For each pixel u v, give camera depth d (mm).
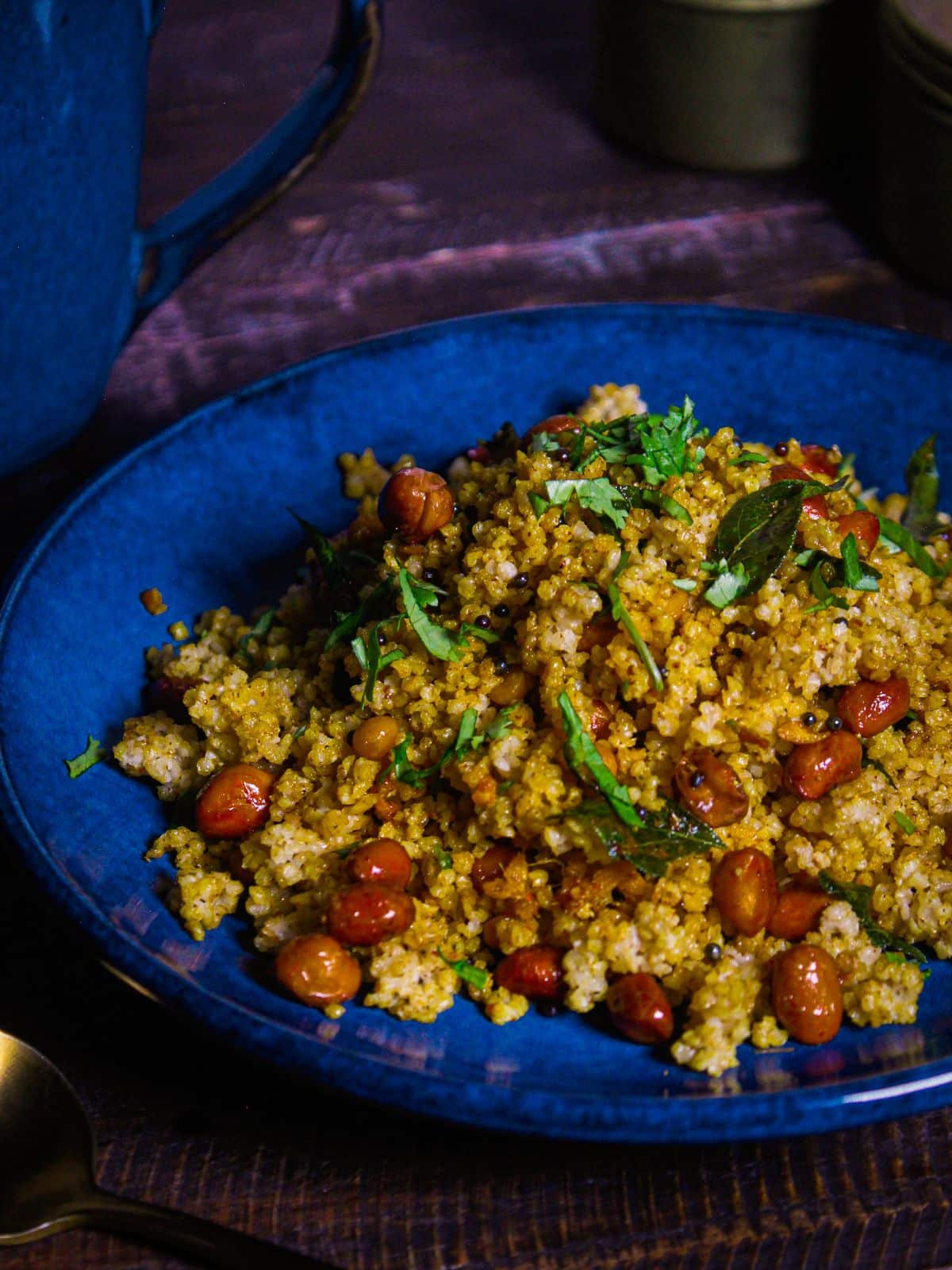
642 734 353
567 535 360
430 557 375
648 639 351
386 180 585
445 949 339
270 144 455
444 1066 312
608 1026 329
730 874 331
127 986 354
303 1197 329
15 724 354
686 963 331
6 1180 325
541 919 341
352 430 432
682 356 437
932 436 429
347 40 442
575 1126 297
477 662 362
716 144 576
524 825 339
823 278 543
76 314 428
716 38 548
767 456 393
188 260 459
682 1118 296
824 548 360
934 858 350
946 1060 302
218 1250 315
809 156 581
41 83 382
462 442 439
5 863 377
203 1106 341
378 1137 336
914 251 534
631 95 580
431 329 433
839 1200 327
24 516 461
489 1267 321
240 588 419
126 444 482
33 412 438
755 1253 325
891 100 513
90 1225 321
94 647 390
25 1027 352
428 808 355
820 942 333
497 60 657
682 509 357
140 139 431
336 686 378
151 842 362
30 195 396
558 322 435
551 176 587
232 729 369
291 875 344
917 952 336
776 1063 319
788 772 344
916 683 361
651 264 548
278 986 330
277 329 522
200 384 502
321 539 399
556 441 384
